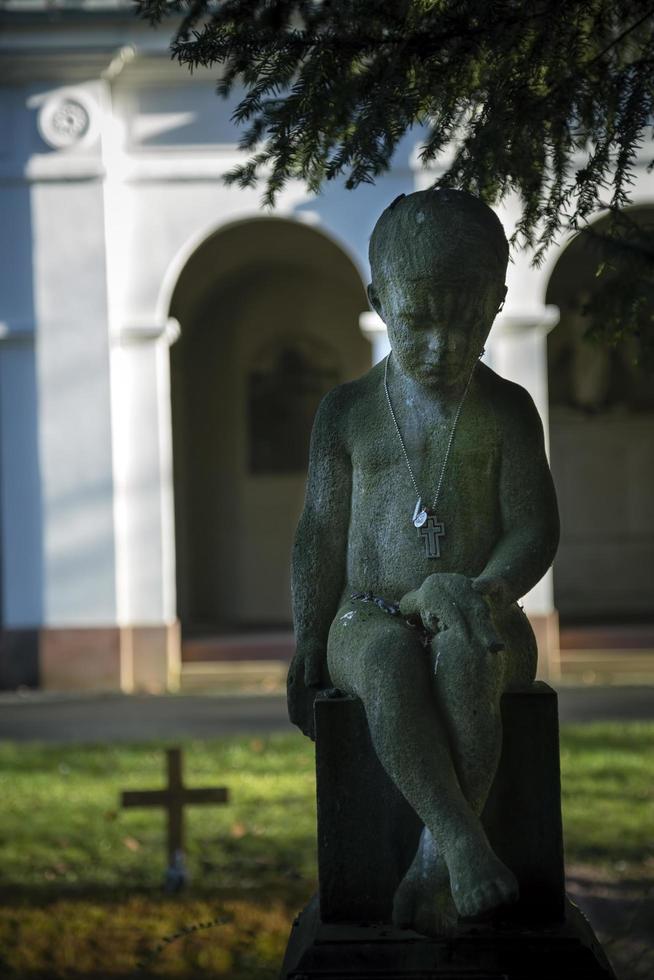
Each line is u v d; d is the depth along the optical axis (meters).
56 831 11.27
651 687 18.78
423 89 5.43
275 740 14.98
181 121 19.55
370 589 4.55
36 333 19.50
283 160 5.70
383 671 4.14
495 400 4.54
